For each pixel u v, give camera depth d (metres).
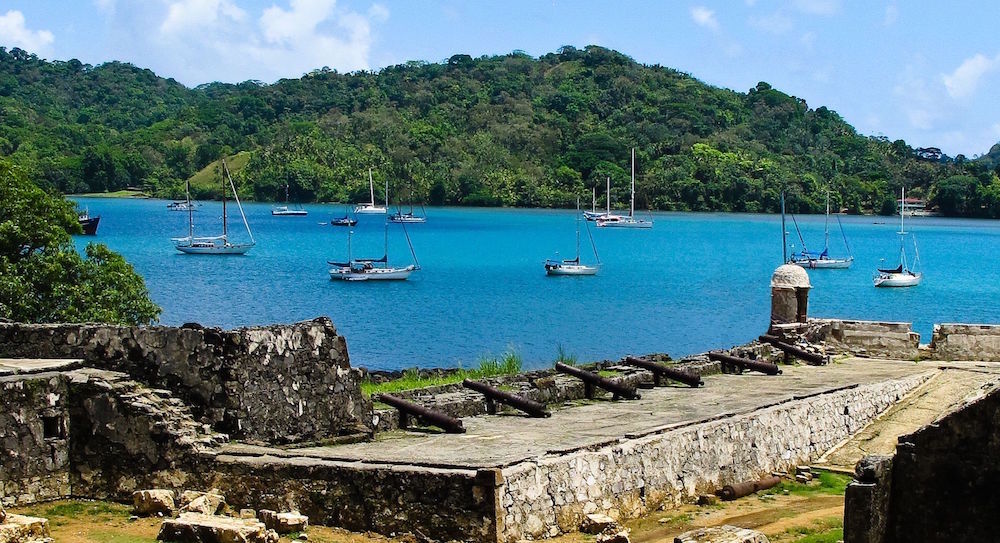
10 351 19.48
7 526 15.09
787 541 18.80
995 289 108.81
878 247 165.75
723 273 121.69
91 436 18.33
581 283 110.06
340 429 20.14
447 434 20.81
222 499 17.30
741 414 23.89
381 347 67.88
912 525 16.48
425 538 16.66
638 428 21.52
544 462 17.97
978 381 31.88
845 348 36.59
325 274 114.88
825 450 26.55
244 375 18.86
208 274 113.12
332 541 16.50
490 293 100.56
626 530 18.00
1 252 38.78
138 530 16.28
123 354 19.19
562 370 26.72
